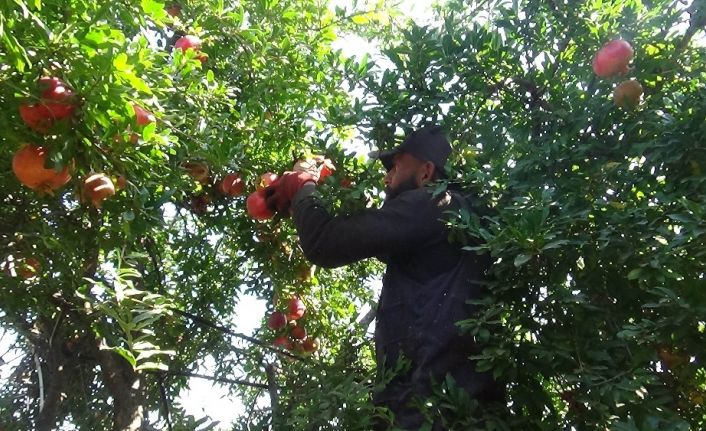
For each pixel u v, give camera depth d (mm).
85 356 3377
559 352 1906
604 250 1924
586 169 2150
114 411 3109
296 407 2348
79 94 1735
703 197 1881
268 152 2996
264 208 2619
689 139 2002
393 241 2225
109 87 1712
